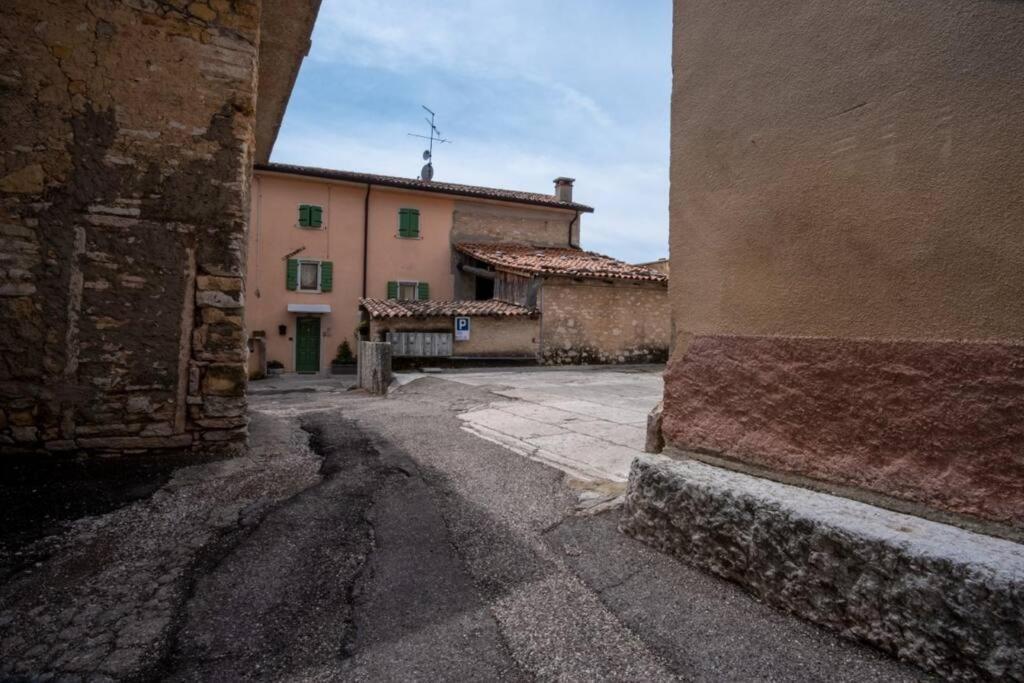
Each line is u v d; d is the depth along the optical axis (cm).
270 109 789
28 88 369
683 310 299
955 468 189
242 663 197
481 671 193
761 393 255
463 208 2139
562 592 244
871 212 214
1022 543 173
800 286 240
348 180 1933
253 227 1866
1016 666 154
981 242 184
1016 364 175
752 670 185
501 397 867
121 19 390
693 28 300
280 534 299
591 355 1662
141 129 396
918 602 175
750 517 229
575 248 2317
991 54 182
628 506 293
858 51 221
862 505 212
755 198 261
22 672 188
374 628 220
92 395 386
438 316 1484
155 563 264
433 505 346
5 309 366
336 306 1958
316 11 562
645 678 185
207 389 419
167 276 405
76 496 329
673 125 311
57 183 376
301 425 605
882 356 210
